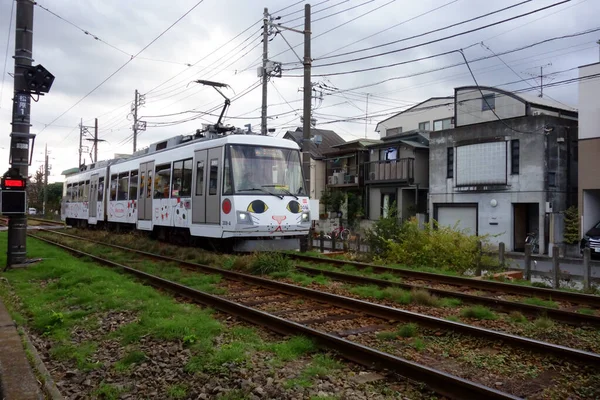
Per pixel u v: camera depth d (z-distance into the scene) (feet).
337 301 25.77
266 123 66.90
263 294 29.43
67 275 33.60
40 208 243.60
